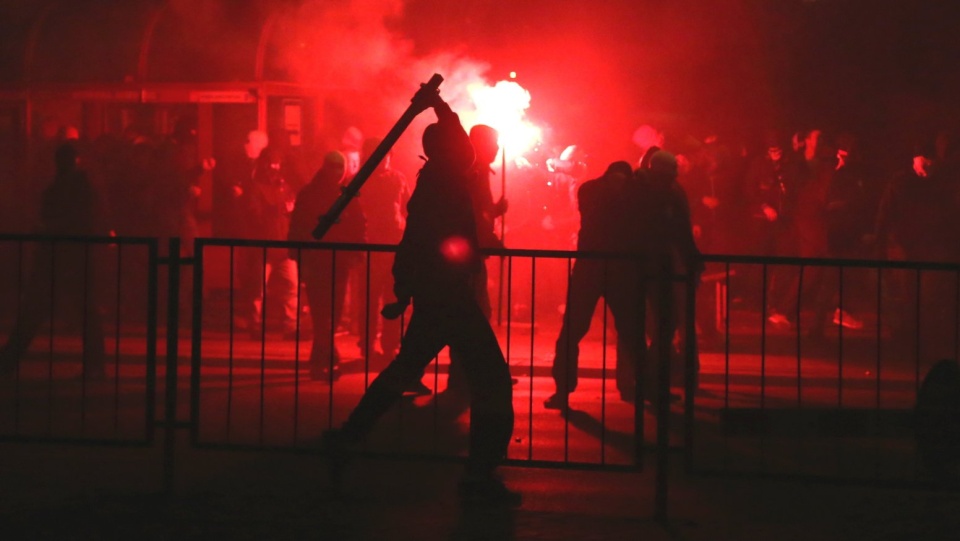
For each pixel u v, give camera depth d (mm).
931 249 13227
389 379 6363
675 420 9023
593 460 7473
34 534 5551
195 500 6230
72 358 11820
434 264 6293
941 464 6770
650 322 10562
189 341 13195
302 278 10727
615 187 9477
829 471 7258
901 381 11102
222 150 16469
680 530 5793
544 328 14875
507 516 6020
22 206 16406
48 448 7562
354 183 6789
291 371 11305
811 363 12320
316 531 5664
